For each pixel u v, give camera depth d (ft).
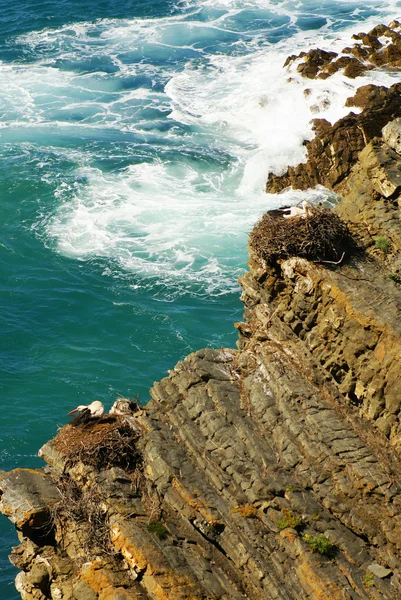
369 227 107.34
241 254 213.46
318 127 265.34
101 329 188.03
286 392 98.12
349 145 229.25
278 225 102.37
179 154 263.49
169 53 341.41
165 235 221.46
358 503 88.94
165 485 93.35
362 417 95.81
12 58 338.95
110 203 235.81
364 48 302.45
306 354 101.55
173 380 103.55
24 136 274.98
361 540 87.76
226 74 317.22
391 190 107.55
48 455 99.19
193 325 189.16
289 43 339.77
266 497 90.12
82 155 262.47
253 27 360.69
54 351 181.78
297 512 88.89
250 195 241.14
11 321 190.19
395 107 230.27
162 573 85.97
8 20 376.48
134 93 307.78
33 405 167.12
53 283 203.21
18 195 238.89
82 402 168.76
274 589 84.79
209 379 102.22
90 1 395.75
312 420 95.14
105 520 91.97
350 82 282.56
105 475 94.73
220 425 97.19
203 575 86.74
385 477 89.35
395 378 91.71
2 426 161.27
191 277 204.85
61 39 357.20
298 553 86.07
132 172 252.42
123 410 101.81
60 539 93.35
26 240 219.20
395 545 86.12
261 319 107.55
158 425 99.76
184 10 382.01
